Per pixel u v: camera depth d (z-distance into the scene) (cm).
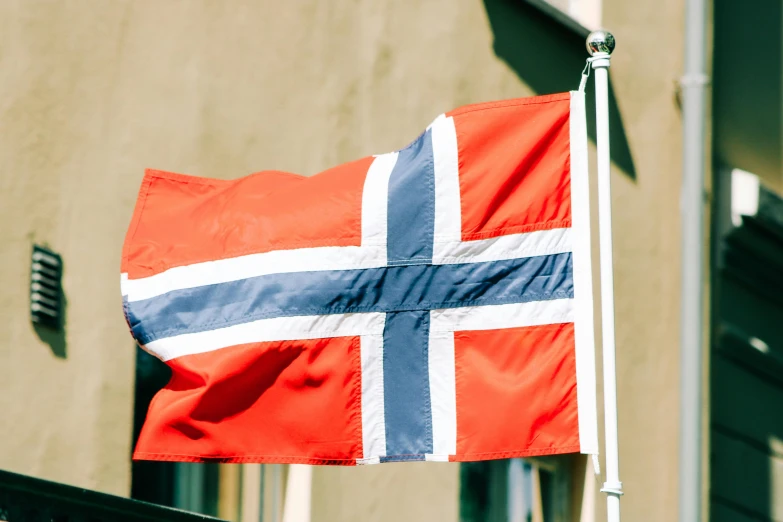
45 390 1653
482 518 2059
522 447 1510
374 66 2003
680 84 2378
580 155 1560
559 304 1536
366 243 1559
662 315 2317
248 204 1608
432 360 1534
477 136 1570
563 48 2248
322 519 1856
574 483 2178
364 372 1537
